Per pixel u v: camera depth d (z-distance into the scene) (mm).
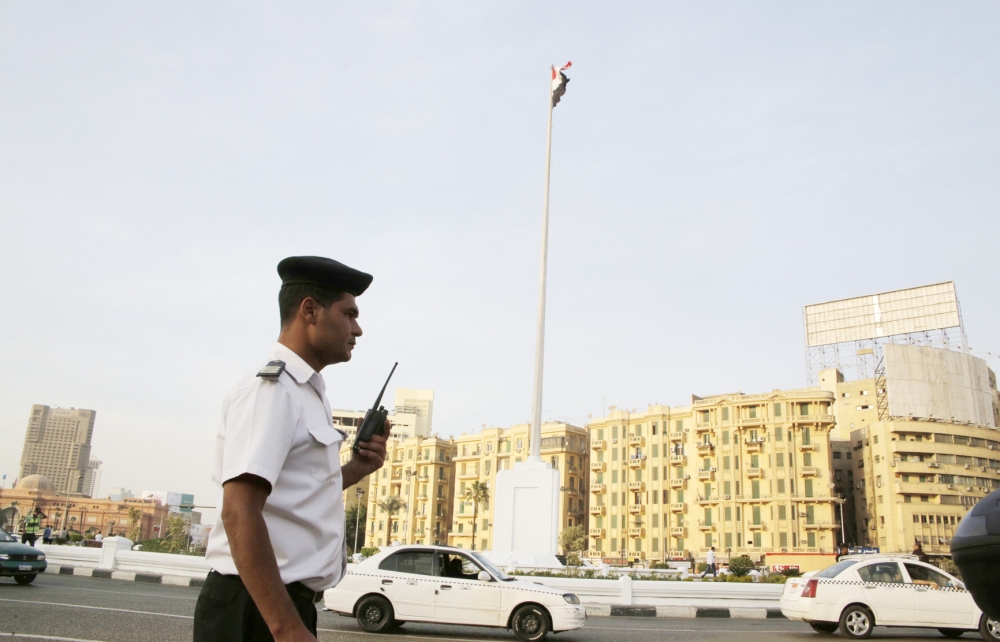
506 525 28953
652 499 85750
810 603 14828
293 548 2646
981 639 15172
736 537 78500
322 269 3016
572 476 93938
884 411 86062
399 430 131625
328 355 3041
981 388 86062
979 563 2719
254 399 2637
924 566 15133
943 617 14562
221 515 2490
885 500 79125
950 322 85062
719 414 83125
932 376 83812
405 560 13578
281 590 2389
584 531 93188
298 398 2738
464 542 98188
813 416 77812
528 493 28984
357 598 13250
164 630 10516
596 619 17922
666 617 19750
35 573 17062
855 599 14664
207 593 2736
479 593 13047
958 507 77438
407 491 106812
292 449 2691
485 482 98562
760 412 80625
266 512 2627
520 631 12836
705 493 81750
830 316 94375
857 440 88125
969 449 80250
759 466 79125
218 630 2668
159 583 21328
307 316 3012
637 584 21000
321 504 2754
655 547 84188
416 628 14141
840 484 88375
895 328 89000
